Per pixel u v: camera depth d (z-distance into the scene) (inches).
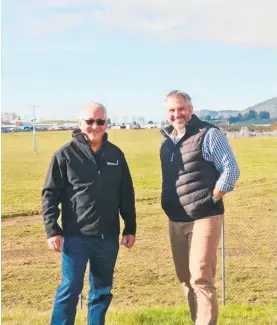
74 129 189.0
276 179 1251.8
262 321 247.6
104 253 187.3
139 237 740.7
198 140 191.3
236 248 669.3
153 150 1815.9
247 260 604.1
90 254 187.0
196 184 192.2
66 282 183.8
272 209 935.0
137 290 489.4
